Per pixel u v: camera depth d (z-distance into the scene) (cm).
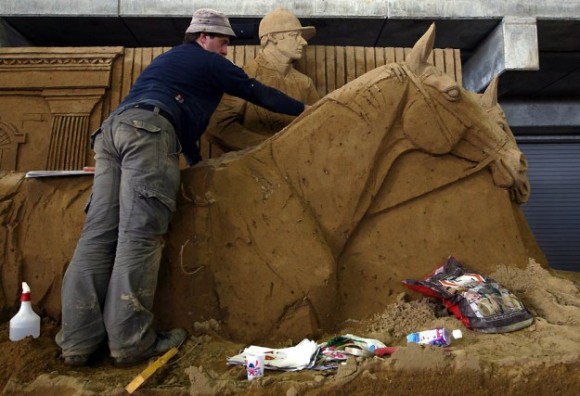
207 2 397
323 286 200
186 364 168
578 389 148
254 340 193
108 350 181
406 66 232
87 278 172
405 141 229
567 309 192
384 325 202
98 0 392
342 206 219
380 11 405
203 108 209
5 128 305
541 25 423
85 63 312
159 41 448
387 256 222
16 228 207
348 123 224
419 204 229
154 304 194
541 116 608
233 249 201
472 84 474
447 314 202
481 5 407
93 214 180
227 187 210
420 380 149
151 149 177
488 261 224
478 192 232
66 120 306
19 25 410
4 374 160
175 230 200
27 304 186
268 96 229
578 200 616
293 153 224
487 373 150
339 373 150
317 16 403
